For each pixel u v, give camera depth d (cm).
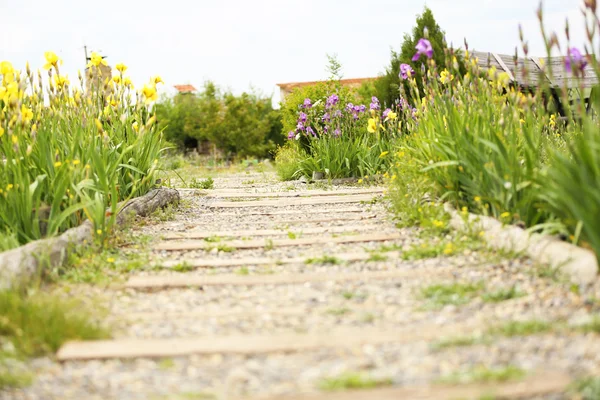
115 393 271
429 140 623
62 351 311
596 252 369
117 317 368
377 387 259
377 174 1060
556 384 249
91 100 716
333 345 307
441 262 460
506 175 491
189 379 281
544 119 520
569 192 368
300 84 4212
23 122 536
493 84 588
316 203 816
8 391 274
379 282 420
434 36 1415
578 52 423
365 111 1262
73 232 514
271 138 3569
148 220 695
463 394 246
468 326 321
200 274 466
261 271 466
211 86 3931
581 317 321
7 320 329
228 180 1336
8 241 480
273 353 304
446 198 624
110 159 684
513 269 421
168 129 3800
